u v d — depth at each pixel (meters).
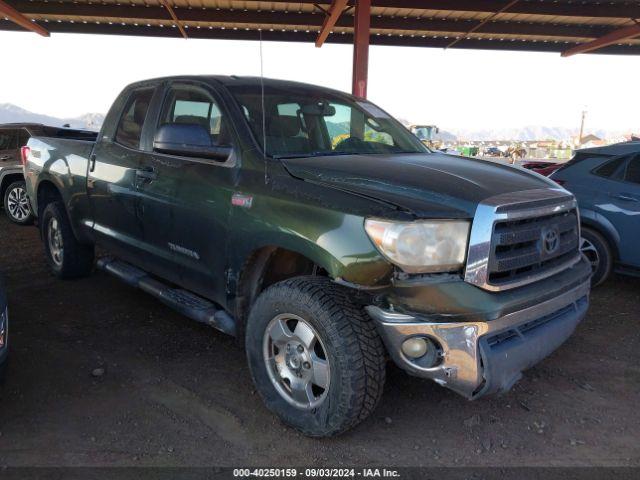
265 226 3.00
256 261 3.24
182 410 3.19
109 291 5.27
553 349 2.96
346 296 2.71
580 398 3.41
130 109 4.50
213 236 3.40
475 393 2.63
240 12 14.48
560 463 2.75
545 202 2.92
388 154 3.74
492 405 3.31
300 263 3.41
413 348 2.57
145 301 5.02
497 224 2.62
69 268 5.42
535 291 2.77
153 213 3.94
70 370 3.65
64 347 4.00
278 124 3.56
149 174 3.96
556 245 3.01
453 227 2.59
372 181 2.87
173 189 3.71
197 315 3.60
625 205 5.26
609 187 5.41
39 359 3.79
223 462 2.71
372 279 2.56
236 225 3.20
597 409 3.29
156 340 4.18
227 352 3.99
